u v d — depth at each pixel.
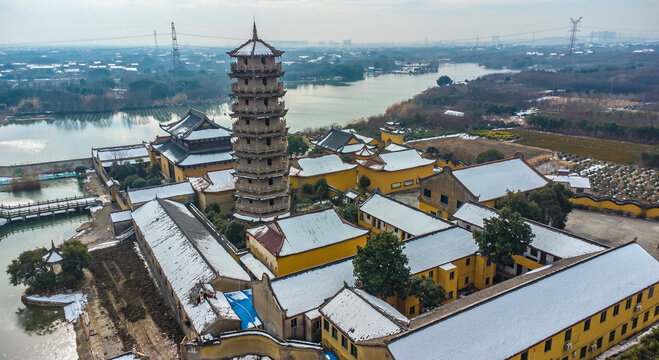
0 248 86.50
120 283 71.00
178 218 79.19
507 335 41.44
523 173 89.19
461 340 39.97
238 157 80.31
